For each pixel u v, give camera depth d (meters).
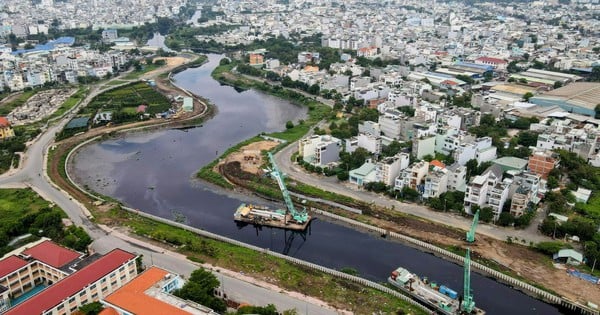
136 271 198.75
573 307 188.75
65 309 168.62
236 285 197.50
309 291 194.62
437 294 192.38
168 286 173.00
